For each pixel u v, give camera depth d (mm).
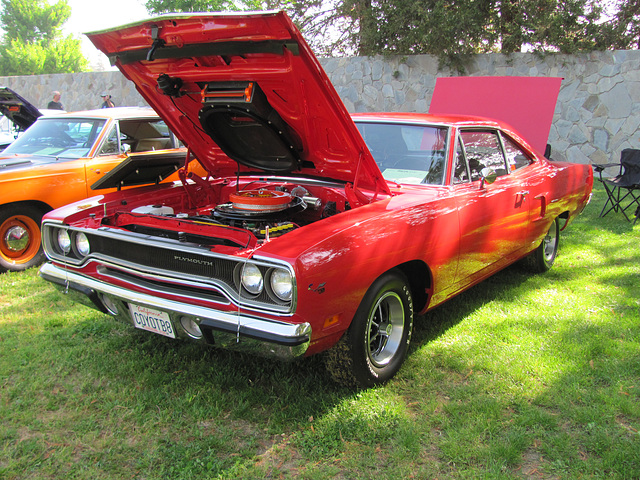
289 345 2229
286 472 2254
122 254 2809
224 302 2404
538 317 3922
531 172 4348
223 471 2219
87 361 3180
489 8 12031
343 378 2777
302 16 14938
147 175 3516
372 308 2738
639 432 2521
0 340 3471
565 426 2605
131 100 15641
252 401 2760
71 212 3107
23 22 49938
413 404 2779
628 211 7789
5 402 2734
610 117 10867
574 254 5645
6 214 4879
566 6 11211
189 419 2609
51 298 4285
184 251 2490
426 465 2303
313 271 2275
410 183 3412
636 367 3156
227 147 3412
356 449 2395
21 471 2225
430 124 3605
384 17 12766
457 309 4082
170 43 2646
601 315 3975
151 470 2240
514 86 8414
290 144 3133
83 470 2230
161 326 2662
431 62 12297
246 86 2736
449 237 3188
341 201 3232
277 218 2971
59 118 6145
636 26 11344
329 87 2539
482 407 2715
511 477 2229
